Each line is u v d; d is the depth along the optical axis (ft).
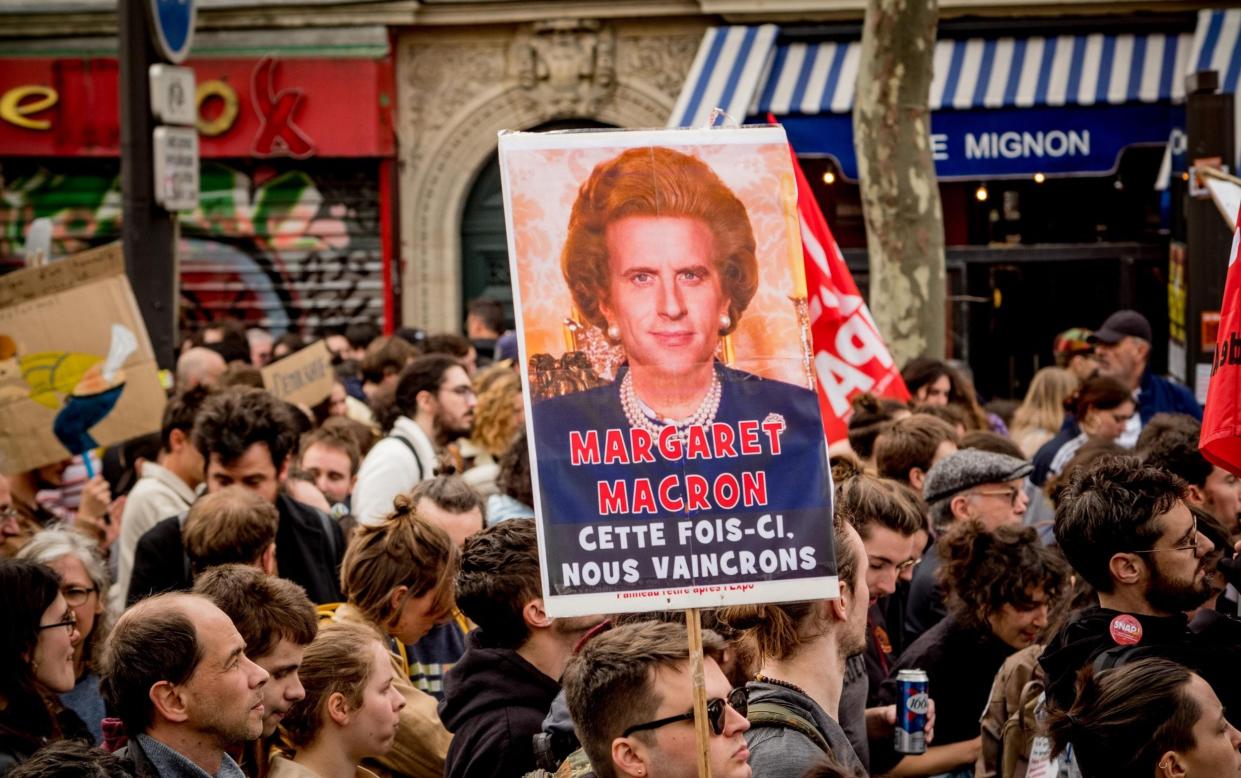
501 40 50.34
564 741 12.06
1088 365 33.76
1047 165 45.93
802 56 47.57
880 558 14.61
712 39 47.75
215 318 51.65
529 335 10.37
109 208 51.65
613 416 10.34
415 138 50.88
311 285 51.47
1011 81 45.83
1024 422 29.43
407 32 50.34
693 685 9.68
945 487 18.58
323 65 49.90
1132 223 47.93
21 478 22.44
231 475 17.97
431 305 51.42
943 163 46.29
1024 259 48.32
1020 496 18.70
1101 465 12.92
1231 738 11.11
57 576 12.96
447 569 14.56
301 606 12.42
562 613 10.17
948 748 15.11
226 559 15.81
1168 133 45.70
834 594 10.30
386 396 27.71
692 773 9.78
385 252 51.11
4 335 21.45
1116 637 12.46
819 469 10.40
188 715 11.07
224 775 11.31
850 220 48.26
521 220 10.44
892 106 33.91
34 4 50.42
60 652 12.85
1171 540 12.47
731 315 10.50
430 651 16.12
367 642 12.71
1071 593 14.79
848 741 12.10
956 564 15.55
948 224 48.67
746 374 10.46
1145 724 10.96
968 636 15.47
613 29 49.78
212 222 51.37
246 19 49.67
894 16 33.37
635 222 10.50
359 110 49.96
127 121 29.04
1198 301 31.45
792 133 46.80
